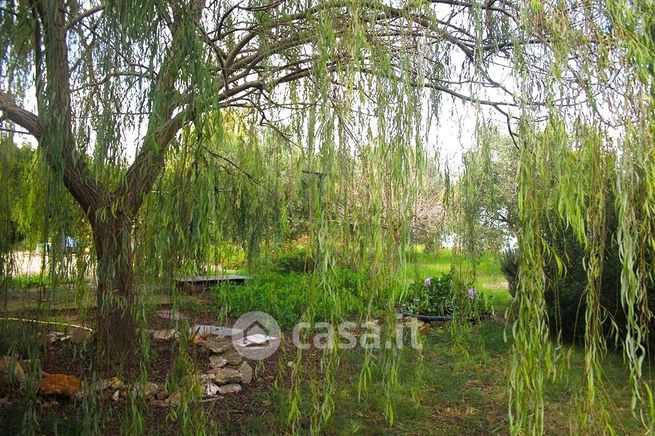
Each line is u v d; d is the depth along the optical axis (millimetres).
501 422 2613
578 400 1521
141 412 1841
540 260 1438
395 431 2488
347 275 1738
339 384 2650
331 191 1605
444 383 3064
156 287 1691
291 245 3436
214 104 1611
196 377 1728
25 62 1692
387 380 1656
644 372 3006
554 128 1477
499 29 1915
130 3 1590
